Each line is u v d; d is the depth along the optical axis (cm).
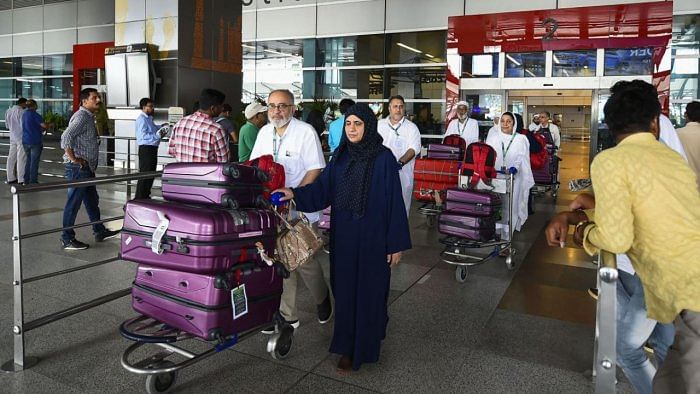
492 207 536
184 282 266
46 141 1608
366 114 314
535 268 568
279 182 343
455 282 511
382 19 1359
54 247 599
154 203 275
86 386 293
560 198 1112
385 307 325
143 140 802
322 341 365
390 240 316
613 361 186
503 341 371
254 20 1519
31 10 1900
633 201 197
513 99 1252
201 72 1212
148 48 1153
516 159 646
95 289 455
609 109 219
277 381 306
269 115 381
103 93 1539
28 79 1947
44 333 362
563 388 304
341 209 322
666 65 1064
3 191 1009
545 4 1184
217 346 280
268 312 296
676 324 203
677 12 1097
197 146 464
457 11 1272
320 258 590
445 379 313
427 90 1328
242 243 270
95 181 361
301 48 1467
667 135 305
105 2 1745
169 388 290
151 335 271
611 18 1093
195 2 1188
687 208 194
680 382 205
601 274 186
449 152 759
